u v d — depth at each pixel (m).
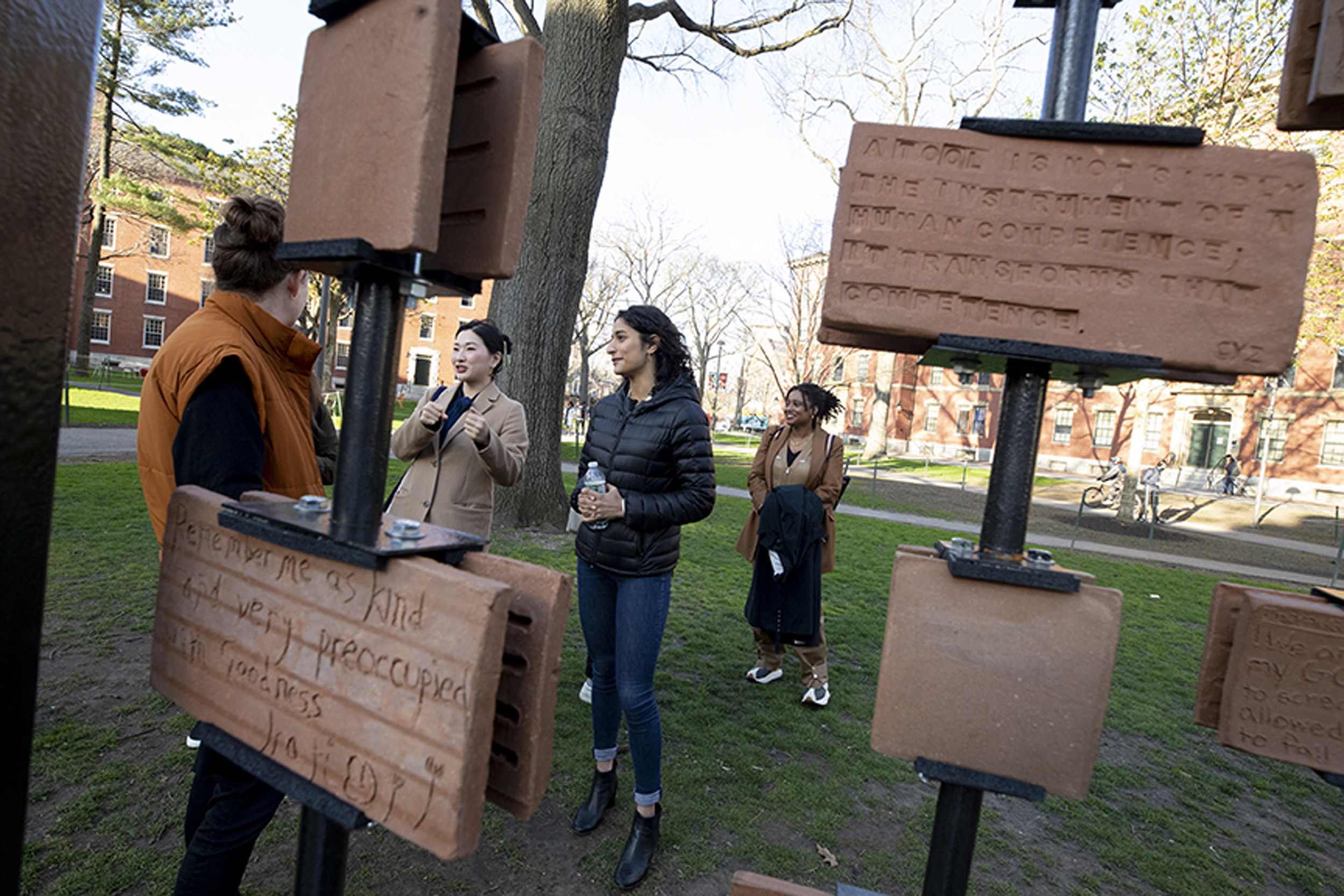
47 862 2.00
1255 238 0.72
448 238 0.86
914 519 12.88
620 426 2.34
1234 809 3.14
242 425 1.25
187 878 1.30
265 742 0.83
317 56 0.82
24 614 0.70
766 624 3.55
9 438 0.67
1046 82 0.93
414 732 0.69
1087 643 0.78
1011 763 0.80
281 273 1.46
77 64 0.70
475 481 2.79
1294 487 25.28
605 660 2.39
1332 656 0.90
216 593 0.91
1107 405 31.45
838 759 3.11
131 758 2.57
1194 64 12.40
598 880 2.17
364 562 0.72
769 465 3.92
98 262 28.64
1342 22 0.68
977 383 37.31
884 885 2.29
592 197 7.77
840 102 18.83
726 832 2.48
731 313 40.84
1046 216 0.77
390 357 0.84
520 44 0.78
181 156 21.97
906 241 0.79
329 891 0.91
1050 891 2.42
